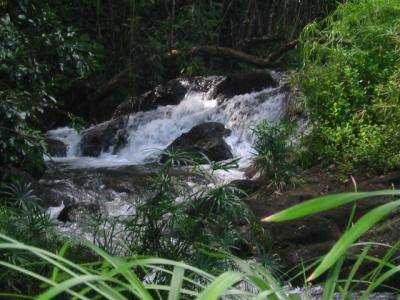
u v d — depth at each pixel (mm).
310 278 1229
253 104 14078
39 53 8852
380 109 9617
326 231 6879
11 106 8125
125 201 9117
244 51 19453
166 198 4574
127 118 15062
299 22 19859
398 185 8461
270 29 20469
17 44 8258
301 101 10516
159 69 18016
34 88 8680
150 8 19578
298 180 8930
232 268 4359
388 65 10266
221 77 16062
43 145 8641
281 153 9047
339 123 10016
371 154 9164
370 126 9578
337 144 9617
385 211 1248
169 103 16297
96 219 5113
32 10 8703
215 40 20453
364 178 9008
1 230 4539
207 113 14594
